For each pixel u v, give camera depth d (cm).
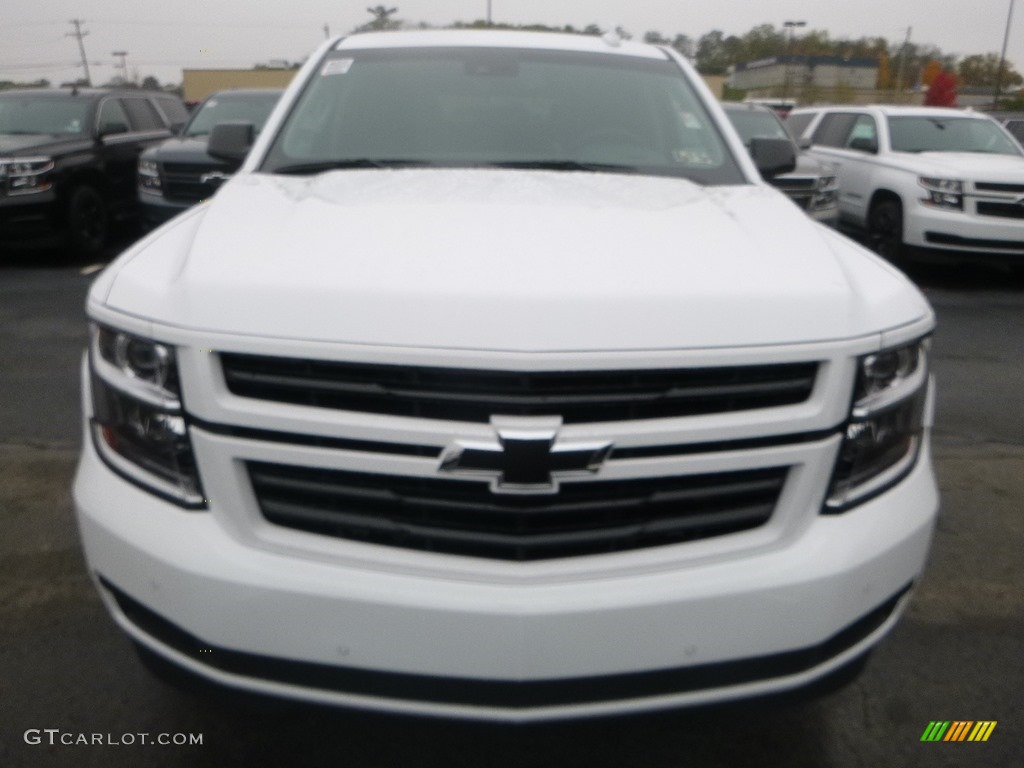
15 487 408
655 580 191
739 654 195
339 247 213
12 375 570
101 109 1085
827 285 206
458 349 180
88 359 223
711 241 229
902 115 1114
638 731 257
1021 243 941
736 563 195
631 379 184
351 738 251
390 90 350
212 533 193
